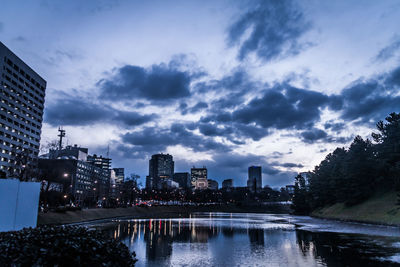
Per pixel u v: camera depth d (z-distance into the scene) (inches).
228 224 2593.5
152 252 1027.3
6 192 466.3
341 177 3344.0
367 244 1208.8
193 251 1053.2
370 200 2938.0
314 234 1642.5
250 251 1057.5
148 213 5251.0
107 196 5674.2
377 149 2984.7
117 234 1616.6
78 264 340.2
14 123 5167.3
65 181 5418.3
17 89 5265.8
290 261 860.0
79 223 2470.5
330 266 780.6
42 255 327.3
